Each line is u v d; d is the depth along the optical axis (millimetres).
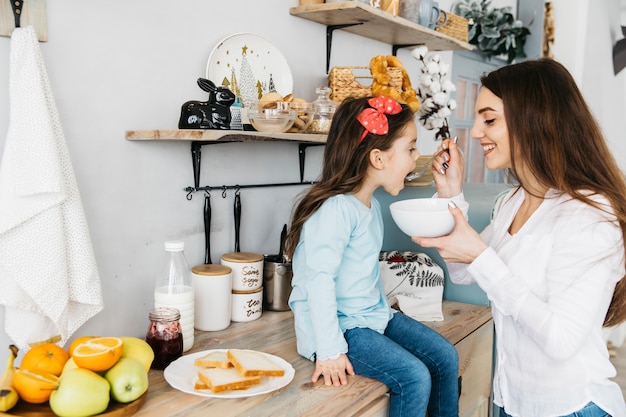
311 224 1306
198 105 1380
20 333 1194
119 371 1015
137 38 1382
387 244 2020
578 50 3646
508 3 3676
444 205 1334
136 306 1450
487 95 1111
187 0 1492
